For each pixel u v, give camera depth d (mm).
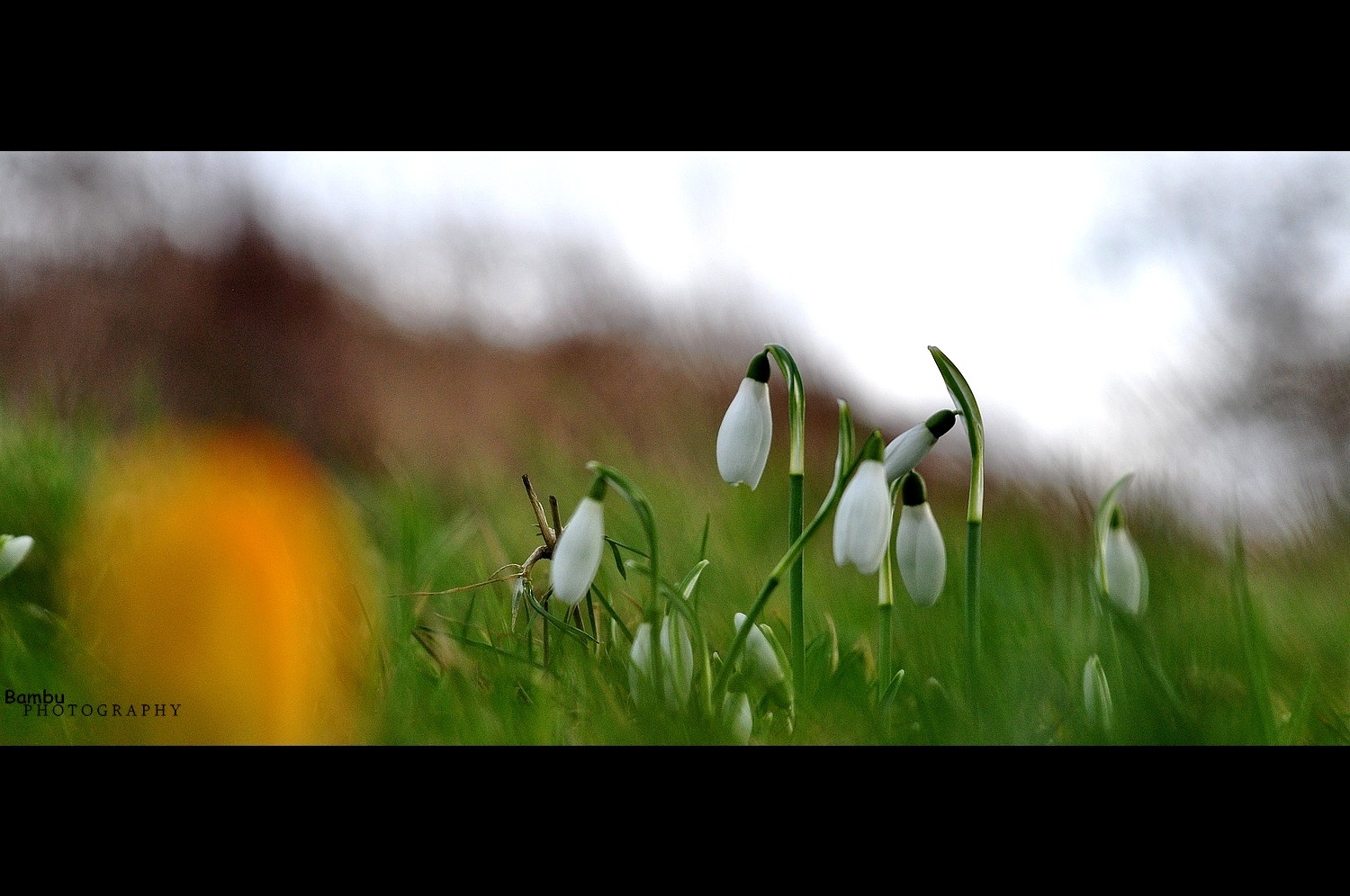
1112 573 933
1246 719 920
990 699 925
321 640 968
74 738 926
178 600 972
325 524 1088
